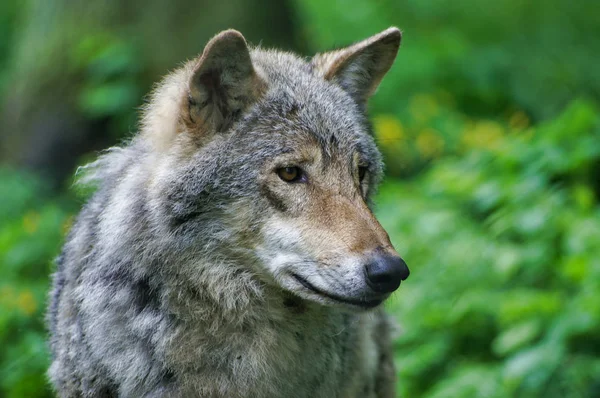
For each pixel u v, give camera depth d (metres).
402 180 17.64
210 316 7.42
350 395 8.31
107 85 18.05
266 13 18.62
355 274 6.95
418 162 17.92
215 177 7.25
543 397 10.00
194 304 7.38
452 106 20.30
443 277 11.66
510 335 10.34
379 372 9.20
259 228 7.31
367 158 7.85
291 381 7.71
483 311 11.20
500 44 23.03
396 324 9.88
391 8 23.09
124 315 7.39
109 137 18.38
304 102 7.61
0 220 15.97
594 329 10.30
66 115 18.31
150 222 7.34
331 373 7.89
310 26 21.11
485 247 11.66
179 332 7.38
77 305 7.77
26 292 12.87
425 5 23.22
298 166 7.39
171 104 7.71
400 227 12.78
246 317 7.49
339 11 22.06
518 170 12.70
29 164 18.30
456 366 11.11
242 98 7.45
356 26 21.91
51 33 18.97
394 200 14.02
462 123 18.78
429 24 23.34
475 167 13.53
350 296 7.00
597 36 23.44
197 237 7.28
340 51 8.59
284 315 7.61
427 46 21.66
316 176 7.40
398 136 17.61
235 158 7.29
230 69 7.32
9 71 22.11
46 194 17.23
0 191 16.52
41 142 18.38
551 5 23.70
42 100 18.52
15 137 18.67
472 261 11.62
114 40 18.42
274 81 7.70
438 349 11.21
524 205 11.86
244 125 7.42
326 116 7.61
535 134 13.28
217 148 7.32
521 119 19.00
